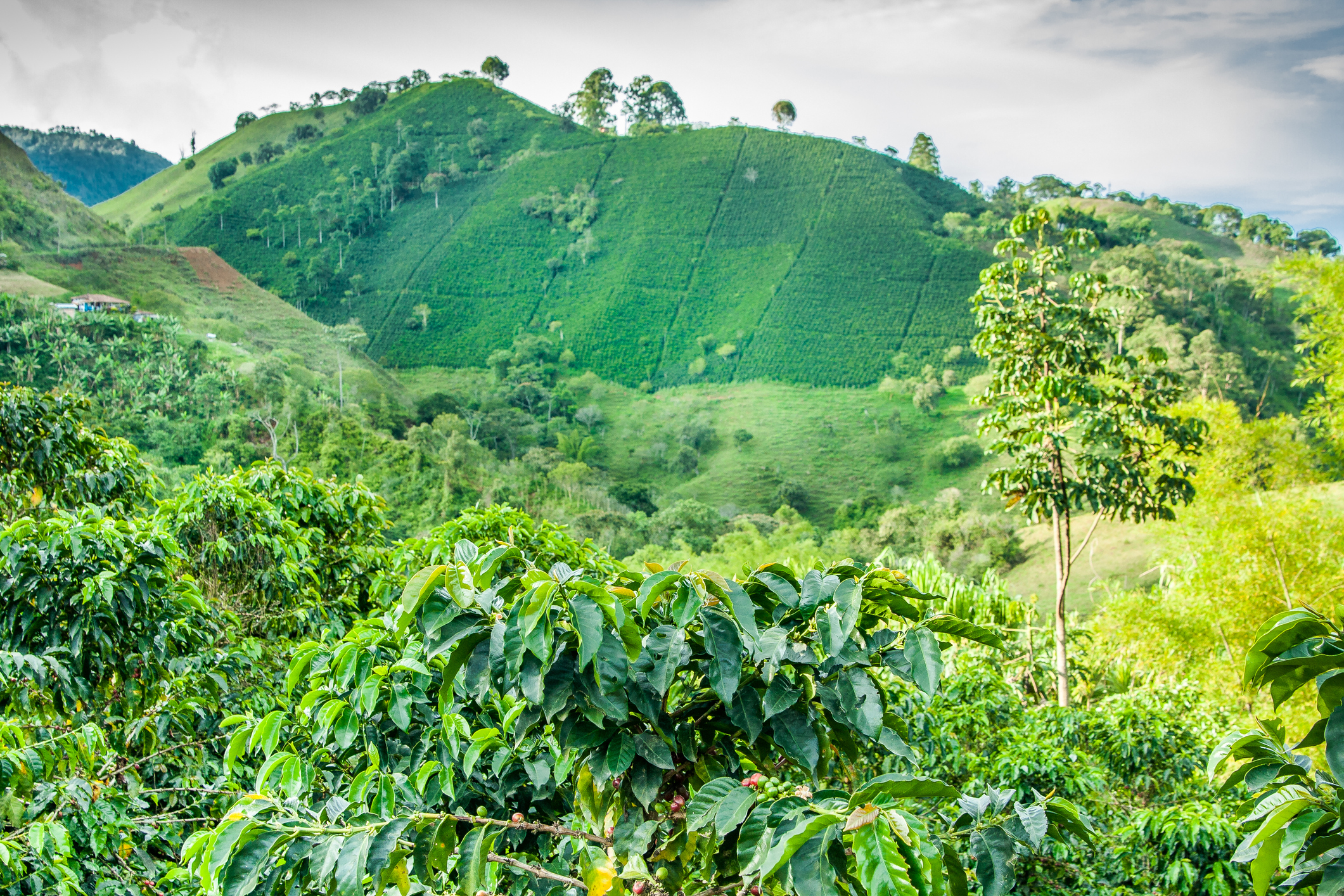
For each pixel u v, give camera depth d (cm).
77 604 280
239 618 371
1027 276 684
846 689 145
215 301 6488
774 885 124
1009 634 750
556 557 315
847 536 4219
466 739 166
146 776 298
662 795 161
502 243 8131
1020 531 3309
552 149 9250
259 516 405
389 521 493
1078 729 520
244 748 188
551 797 173
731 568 1672
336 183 8781
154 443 4109
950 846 128
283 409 4694
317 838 131
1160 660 794
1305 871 121
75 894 205
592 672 136
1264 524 733
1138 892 374
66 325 4628
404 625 140
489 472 5050
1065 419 634
